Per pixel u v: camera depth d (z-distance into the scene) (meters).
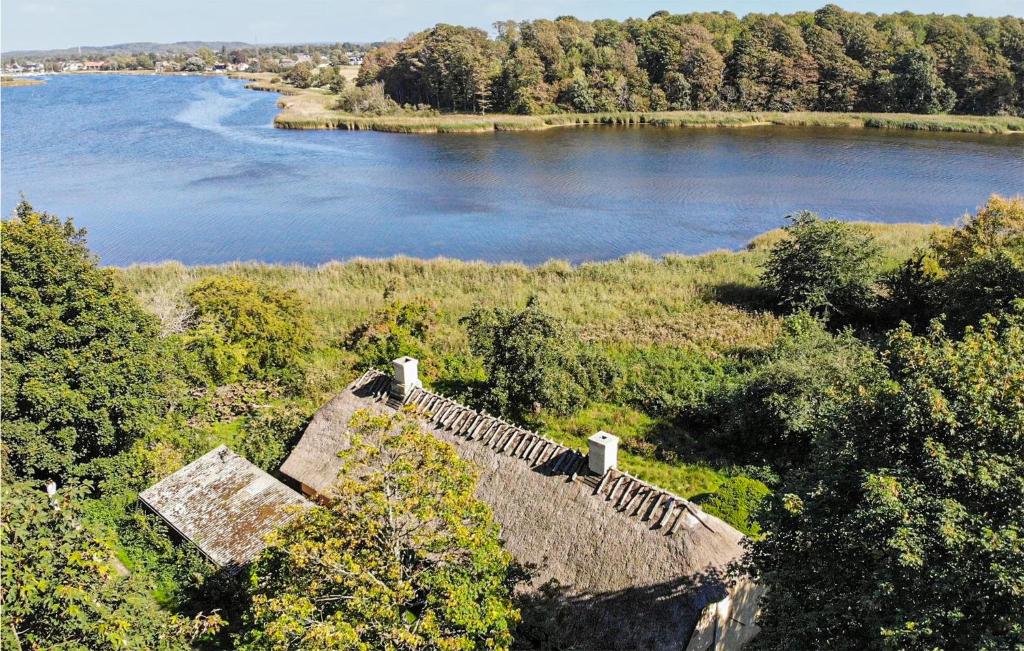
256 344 34.41
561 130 131.88
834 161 98.44
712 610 16.64
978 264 33.88
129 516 23.70
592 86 144.12
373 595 13.09
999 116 126.00
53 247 25.11
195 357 32.34
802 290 42.28
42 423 23.50
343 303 45.66
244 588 19.86
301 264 59.53
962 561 11.74
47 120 143.50
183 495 23.69
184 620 15.89
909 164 95.12
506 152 109.88
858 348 30.94
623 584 17.55
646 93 144.12
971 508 12.55
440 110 148.12
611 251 63.31
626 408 32.22
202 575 21.17
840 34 141.88
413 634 13.08
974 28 141.75
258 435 28.45
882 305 42.41
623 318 43.41
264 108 162.38
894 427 14.45
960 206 74.00
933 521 12.26
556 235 67.94
